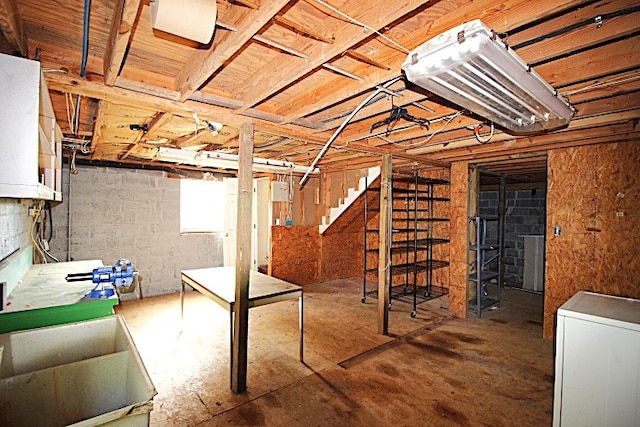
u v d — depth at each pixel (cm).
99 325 186
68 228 461
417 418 225
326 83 227
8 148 128
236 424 218
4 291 188
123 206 504
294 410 233
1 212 226
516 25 137
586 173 351
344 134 330
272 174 595
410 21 159
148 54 190
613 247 334
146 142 374
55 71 182
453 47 123
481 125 279
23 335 165
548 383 271
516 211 650
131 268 228
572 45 157
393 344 349
